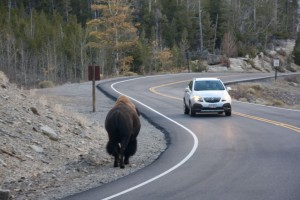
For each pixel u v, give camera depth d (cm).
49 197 1568
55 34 13200
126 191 1583
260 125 3288
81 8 17275
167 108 4625
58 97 5378
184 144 2594
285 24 19225
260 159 2091
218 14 16412
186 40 14325
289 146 2425
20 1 16812
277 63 9444
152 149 2517
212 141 2662
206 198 1455
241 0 18188
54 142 2402
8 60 10938
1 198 1515
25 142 2231
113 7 11519
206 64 13850
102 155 2333
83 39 13362
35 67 11975
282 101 7619
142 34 13838
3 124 2330
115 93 6125
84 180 1820
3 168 1875
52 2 16888
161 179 1752
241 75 10106
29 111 2714
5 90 2986
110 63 12781
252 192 1513
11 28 13238
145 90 6894
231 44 15325
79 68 12738
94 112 4178
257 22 17725
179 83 8275
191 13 16250
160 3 16475
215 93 3922
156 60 13062
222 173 1820
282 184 1614
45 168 2011
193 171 1878
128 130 2011
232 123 3441
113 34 11650
